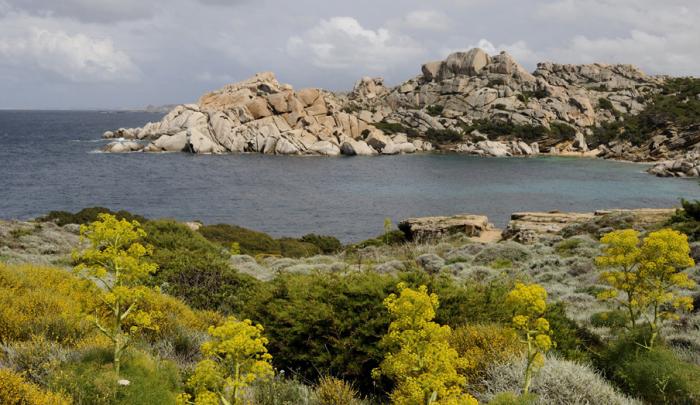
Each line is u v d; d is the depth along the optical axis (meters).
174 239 23.14
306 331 9.56
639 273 9.21
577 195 91.06
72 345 8.38
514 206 81.44
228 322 5.22
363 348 8.92
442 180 110.06
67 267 17.88
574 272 22.97
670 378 8.08
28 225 29.62
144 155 143.00
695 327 12.45
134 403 6.57
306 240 49.59
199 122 166.88
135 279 7.31
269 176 111.12
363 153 164.00
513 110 195.00
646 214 37.34
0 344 7.97
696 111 176.50
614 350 9.34
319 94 180.00
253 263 26.25
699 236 26.70
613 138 179.00
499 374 8.05
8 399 5.85
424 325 5.42
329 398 7.76
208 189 92.38
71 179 96.75
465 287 12.18
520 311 6.98
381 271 25.28
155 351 9.30
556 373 7.82
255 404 7.43
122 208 73.25
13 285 10.68
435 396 5.22
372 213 75.62
